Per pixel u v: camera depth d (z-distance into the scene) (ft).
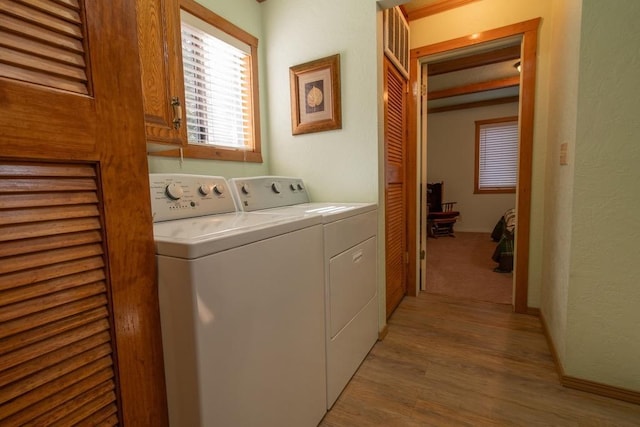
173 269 2.42
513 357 5.65
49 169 1.87
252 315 2.90
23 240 1.77
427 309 7.88
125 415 2.32
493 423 4.11
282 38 6.73
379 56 5.99
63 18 1.89
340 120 6.22
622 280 4.36
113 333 2.24
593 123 4.37
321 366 4.17
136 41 2.34
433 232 18.11
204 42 5.69
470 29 7.55
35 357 1.82
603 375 4.56
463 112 18.99
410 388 4.86
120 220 2.26
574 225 4.60
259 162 6.92
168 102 4.23
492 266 11.58
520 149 7.27
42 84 1.82
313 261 3.92
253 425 2.93
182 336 2.43
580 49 4.36
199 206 4.24
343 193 6.40
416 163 8.59
